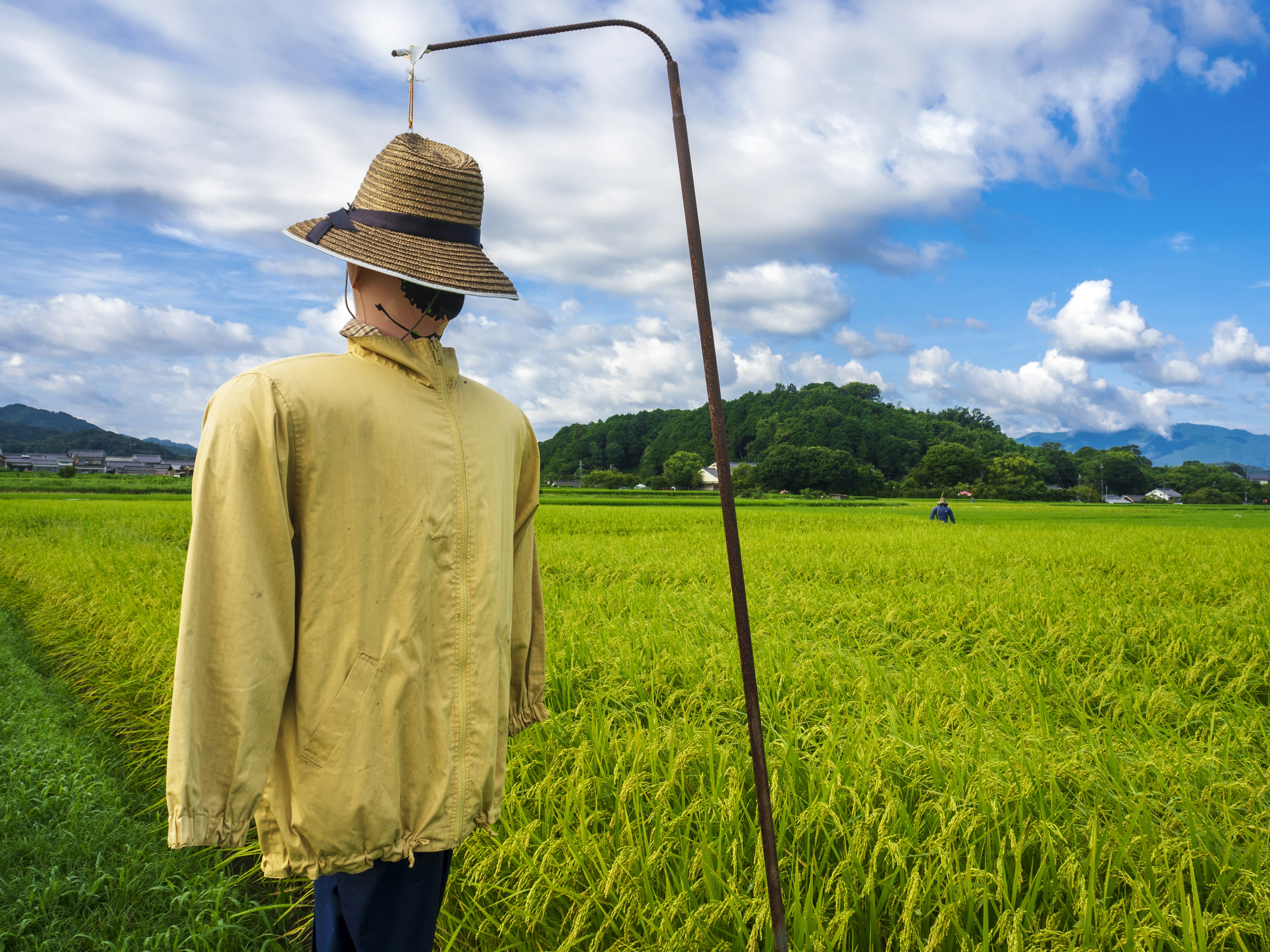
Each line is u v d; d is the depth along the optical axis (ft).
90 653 17.44
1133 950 6.20
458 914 7.59
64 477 178.60
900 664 15.72
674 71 4.81
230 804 3.45
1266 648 17.24
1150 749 10.32
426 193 4.41
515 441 5.26
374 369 4.29
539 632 5.80
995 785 8.41
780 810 8.20
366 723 3.93
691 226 4.77
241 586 3.52
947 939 6.71
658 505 148.25
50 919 7.68
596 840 7.80
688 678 13.80
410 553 4.10
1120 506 227.20
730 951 6.62
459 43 4.78
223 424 3.64
